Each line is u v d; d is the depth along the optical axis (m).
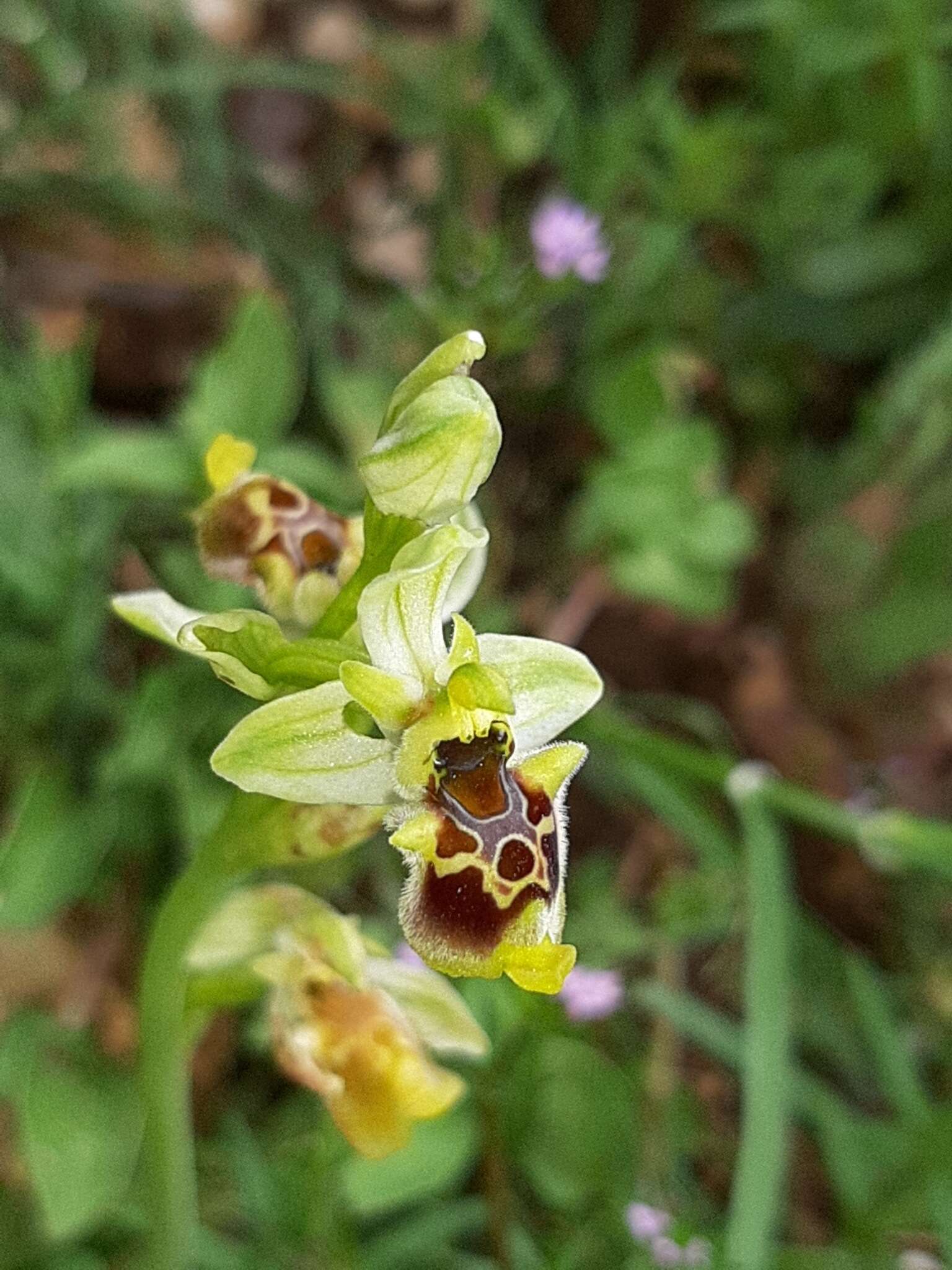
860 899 0.12
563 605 0.12
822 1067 0.11
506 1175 0.08
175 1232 0.06
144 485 0.09
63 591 0.10
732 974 0.11
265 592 0.06
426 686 0.05
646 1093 0.09
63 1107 0.09
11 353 0.11
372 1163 0.08
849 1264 0.09
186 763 0.09
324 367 0.12
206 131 0.12
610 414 0.11
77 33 0.12
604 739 0.10
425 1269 0.09
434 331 0.11
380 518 0.05
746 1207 0.08
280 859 0.06
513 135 0.12
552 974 0.05
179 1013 0.06
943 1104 0.11
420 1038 0.07
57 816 0.09
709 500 0.11
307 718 0.05
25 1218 0.09
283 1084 0.10
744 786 0.09
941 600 0.12
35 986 0.10
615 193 0.12
